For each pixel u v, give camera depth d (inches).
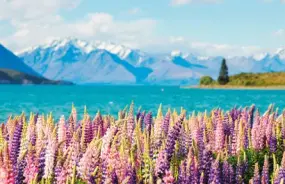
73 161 444.1
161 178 486.0
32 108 3280.0
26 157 452.8
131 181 446.6
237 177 575.8
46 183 426.3
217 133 754.2
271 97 6097.4
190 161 494.0
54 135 486.6
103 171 441.7
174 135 558.3
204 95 7204.7
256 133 805.9
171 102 4544.8
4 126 649.0
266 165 538.0
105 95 7317.9
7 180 365.1
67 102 4453.7
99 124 691.4
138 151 528.1
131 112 658.2
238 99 5369.1
